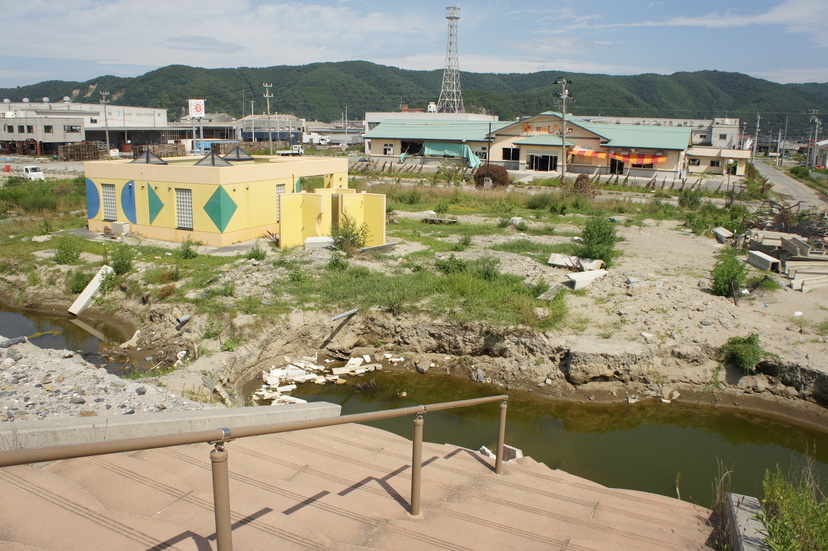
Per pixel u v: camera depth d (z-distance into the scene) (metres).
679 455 11.44
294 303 16.20
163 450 6.30
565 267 20.08
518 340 14.66
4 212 31.75
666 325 15.21
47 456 2.99
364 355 15.46
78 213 30.88
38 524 4.29
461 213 33.00
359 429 8.71
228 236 22.98
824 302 17.22
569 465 11.01
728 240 25.55
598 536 5.57
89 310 18.47
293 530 4.44
